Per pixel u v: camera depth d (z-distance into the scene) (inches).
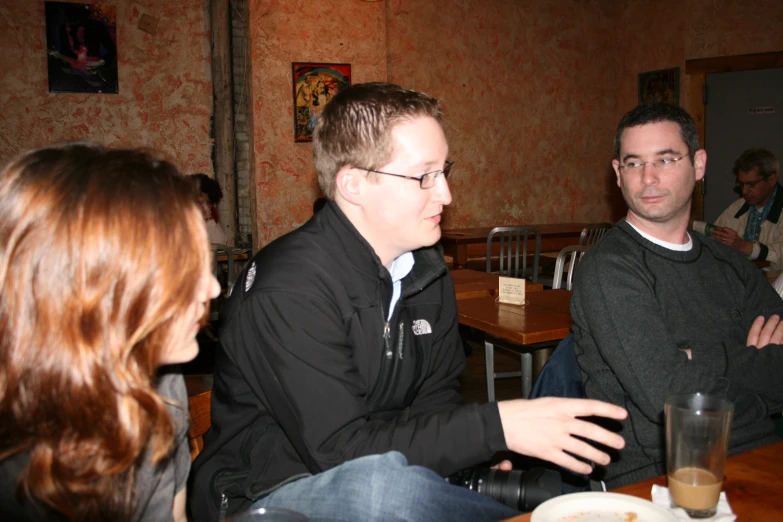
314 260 47.7
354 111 48.2
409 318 54.5
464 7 252.1
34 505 30.0
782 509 33.6
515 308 105.8
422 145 47.9
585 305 62.1
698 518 33.0
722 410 34.1
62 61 199.6
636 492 36.6
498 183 266.5
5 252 28.3
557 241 241.3
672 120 61.6
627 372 58.2
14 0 192.9
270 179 222.4
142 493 35.3
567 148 278.7
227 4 222.1
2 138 195.5
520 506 42.9
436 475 37.4
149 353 30.8
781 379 58.2
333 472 37.9
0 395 28.2
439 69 250.1
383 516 35.4
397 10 240.2
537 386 63.3
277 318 45.1
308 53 223.1
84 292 28.0
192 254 30.8
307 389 44.0
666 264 61.8
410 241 50.5
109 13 203.3
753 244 148.6
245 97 228.2
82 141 32.0
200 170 219.5
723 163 249.1
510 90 264.5
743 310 65.4
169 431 31.6
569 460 39.7
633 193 62.7
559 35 271.6
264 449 48.5
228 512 47.5
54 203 28.3
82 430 28.3
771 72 234.7
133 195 29.3
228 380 50.4
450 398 58.1
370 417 51.0
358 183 49.1
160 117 212.7
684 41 254.7
